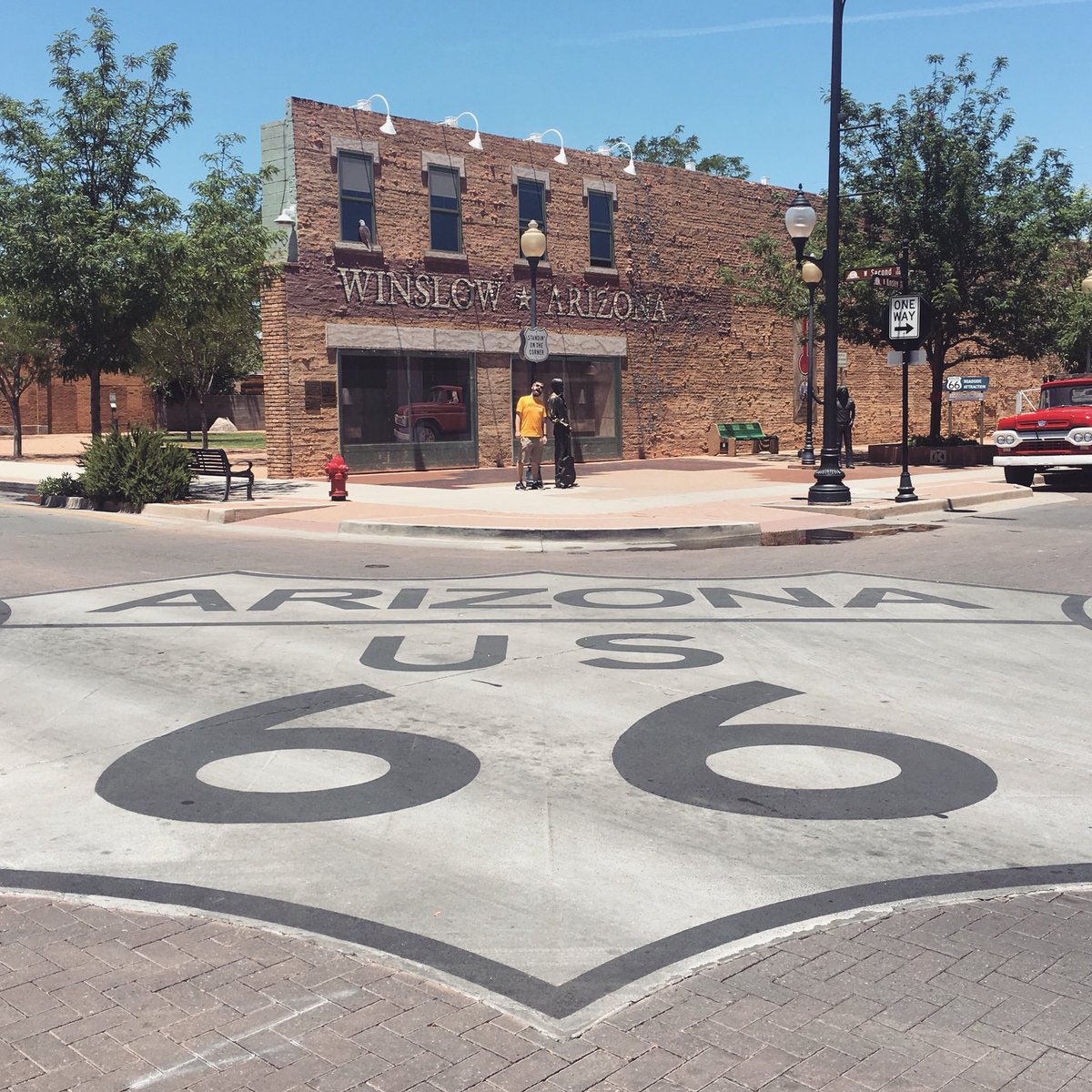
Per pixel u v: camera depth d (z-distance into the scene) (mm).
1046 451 22469
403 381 27172
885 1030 3541
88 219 19781
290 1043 3477
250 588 11961
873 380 39000
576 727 6840
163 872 4801
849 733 6754
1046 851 5000
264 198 26203
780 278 30203
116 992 3785
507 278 28781
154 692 7715
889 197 28469
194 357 32406
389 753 6371
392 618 10266
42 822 5387
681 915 4355
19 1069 3334
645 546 15430
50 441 47188
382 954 4047
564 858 4910
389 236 26594
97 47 20266
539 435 22094
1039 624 10039
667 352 32531
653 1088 3246
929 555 14352
